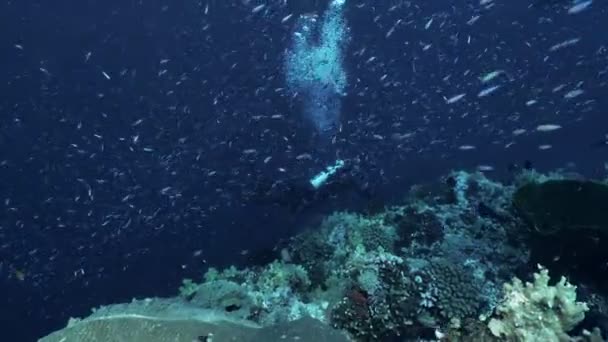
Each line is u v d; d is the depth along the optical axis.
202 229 13.19
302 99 14.39
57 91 23.19
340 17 15.85
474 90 16.52
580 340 3.69
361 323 4.55
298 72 14.93
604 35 20.80
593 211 5.09
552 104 18.30
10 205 14.86
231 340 3.24
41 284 12.87
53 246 13.74
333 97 14.69
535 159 17.19
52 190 15.45
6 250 13.15
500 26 20.28
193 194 14.32
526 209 5.46
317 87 14.59
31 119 21.19
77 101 22.75
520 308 3.72
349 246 6.99
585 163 16.03
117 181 14.39
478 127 18.58
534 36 19.61
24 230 14.12
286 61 15.23
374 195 11.37
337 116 14.53
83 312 12.07
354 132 13.27
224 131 15.27
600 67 17.36
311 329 3.21
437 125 18.30
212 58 20.81
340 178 11.62
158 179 14.93
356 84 15.22
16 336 12.05
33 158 16.83
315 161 12.58
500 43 18.78
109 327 3.37
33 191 15.90
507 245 6.29
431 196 8.66
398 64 16.52
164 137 13.56
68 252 13.45
